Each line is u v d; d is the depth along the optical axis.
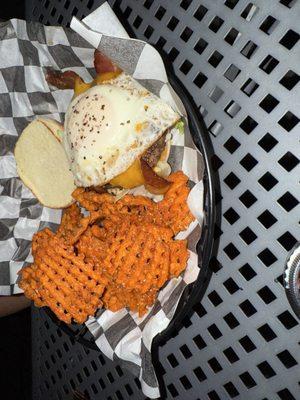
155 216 0.26
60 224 0.32
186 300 0.23
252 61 0.23
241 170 0.24
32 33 0.29
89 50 0.29
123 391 0.32
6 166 0.31
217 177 0.25
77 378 0.36
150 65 0.24
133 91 0.28
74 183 0.32
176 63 0.27
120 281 0.25
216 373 0.26
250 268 0.26
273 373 0.25
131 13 0.30
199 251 0.23
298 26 0.21
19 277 0.31
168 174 0.28
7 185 0.31
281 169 0.22
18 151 0.31
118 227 0.27
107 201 0.28
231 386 0.26
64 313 0.27
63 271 0.26
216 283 0.26
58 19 0.35
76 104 0.30
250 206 0.24
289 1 0.23
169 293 0.25
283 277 0.22
